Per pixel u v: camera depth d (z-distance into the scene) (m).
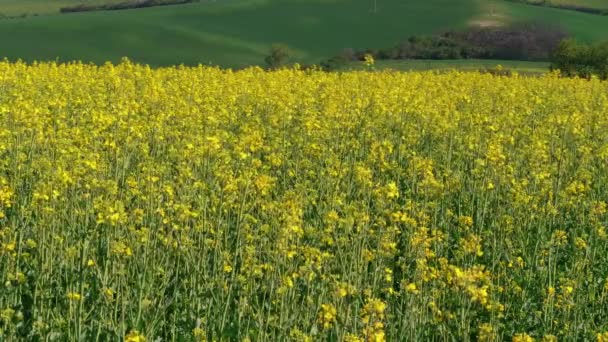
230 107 21.41
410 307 9.66
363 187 13.46
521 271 12.05
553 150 18.53
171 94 23.17
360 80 30.23
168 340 9.68
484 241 13.12
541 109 26.16
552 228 13.95
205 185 12.62
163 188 12.29
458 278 9.04
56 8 108.44
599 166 17.23
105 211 10.36
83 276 9.88
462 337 9.67
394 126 20.86
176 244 10.75
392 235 11.43
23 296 10.32
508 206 14.18
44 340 9.00
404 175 15.83
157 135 16.61
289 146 17.64
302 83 27.98
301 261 10.87
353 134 19.66
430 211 13.70
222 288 9.95
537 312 10.35
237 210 11.92
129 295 9.77
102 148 15.08
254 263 10.11
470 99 25.66
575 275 11.38
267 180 11.44
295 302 9.66
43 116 16.56
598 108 27.52
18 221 11.27
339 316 9.22
